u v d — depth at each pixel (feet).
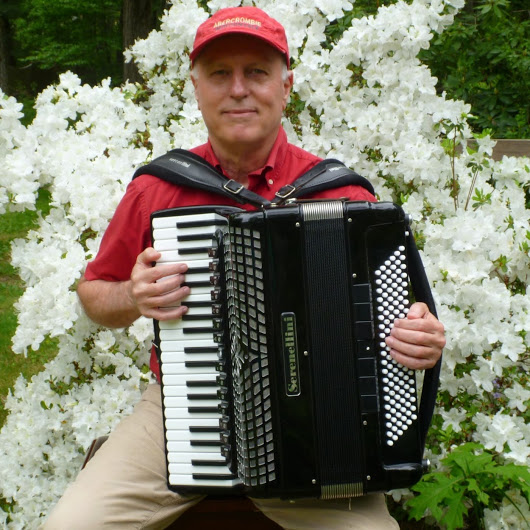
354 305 6.27
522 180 10.42
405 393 6.35
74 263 9.05
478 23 16.99
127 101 11.28
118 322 7.76
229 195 7.48
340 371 6.29
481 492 7.73
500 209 9.71
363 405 6.32
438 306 8.84
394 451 6.40
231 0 11.14
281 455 6.33
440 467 8.81
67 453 9.23
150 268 6.70
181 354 6.79
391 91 10.41
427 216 9.98
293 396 6.28
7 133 9.75
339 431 6.33
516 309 8.84
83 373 9.45
